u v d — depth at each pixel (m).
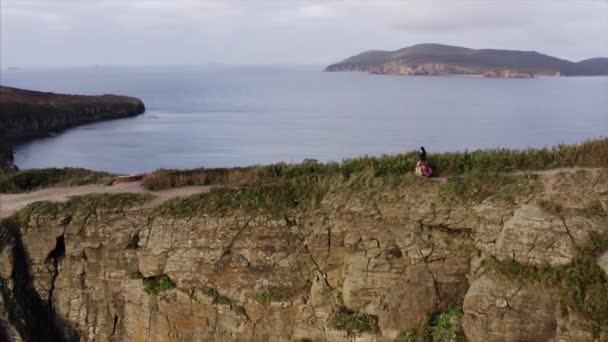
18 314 19.45
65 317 20.22
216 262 19.06
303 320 18.42
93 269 20.16
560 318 15.03
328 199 19.22
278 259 18.83
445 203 18.02
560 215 16.36
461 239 17.77
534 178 18.00
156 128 89.00
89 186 23.77
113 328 20.05
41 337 19.94
